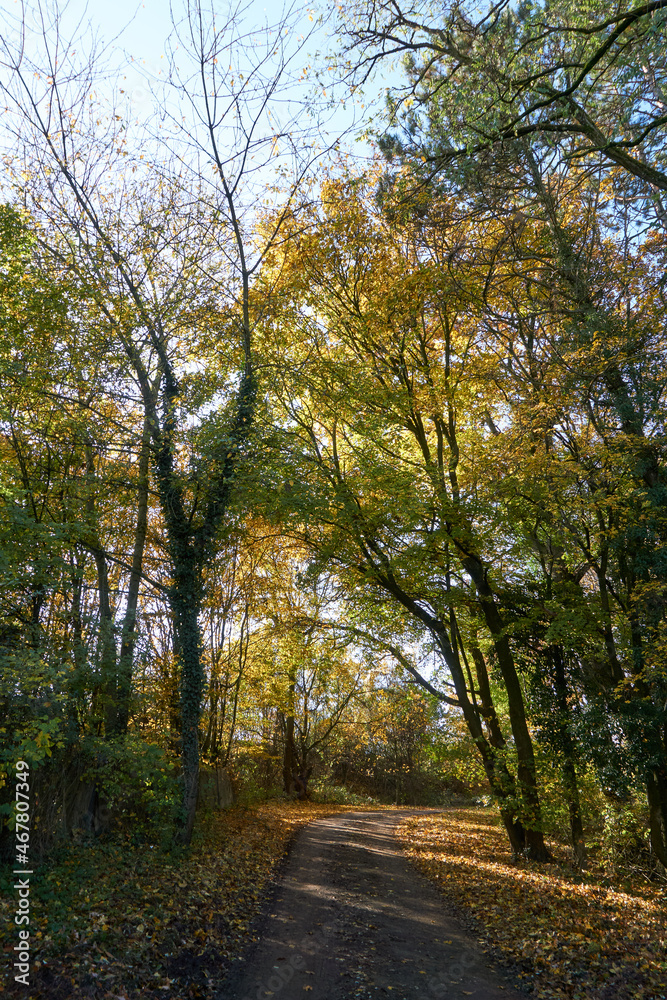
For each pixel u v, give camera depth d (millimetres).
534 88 10906
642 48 9594
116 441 15117
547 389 14016
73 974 6426
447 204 13492
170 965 7316
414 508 14438
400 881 13641
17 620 11773
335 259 16234
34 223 14078
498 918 10406
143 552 17312
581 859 15719
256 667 23375
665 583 12508
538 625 16125
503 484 14086
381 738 41812
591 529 14961
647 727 13242
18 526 10734
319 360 16297
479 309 14992
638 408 12391
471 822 26797
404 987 7484
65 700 10820
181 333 16016
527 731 16109
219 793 21172
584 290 13258
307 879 13102
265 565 23266
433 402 16188
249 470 14828
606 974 7680
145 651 14508
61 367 13734
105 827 12953
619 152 11219
